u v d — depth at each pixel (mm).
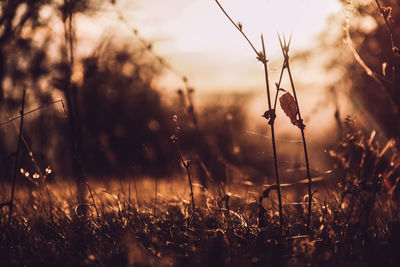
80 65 4098
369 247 2371
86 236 2713
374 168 3008
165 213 3176
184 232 2766
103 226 2918
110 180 4621
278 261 2195
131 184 4594
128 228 2783
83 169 3338
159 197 3711
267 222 2762
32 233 2807
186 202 3268
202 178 3781
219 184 3605
